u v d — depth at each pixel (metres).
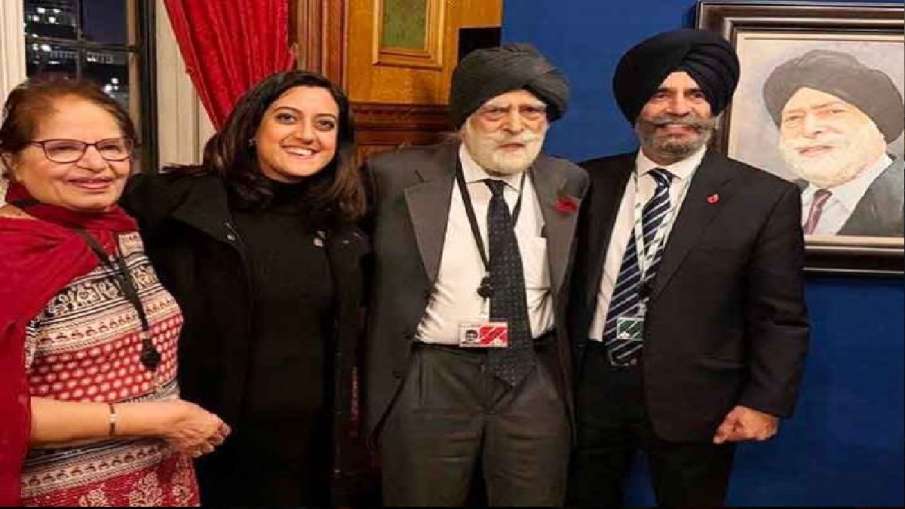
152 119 2.62
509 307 1.90
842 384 2.35
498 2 2.71
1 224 1.46
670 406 1.92
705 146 2.01
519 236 1.93
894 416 2.34
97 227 1.55
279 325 1.81
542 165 2.01
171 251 1.79
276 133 1.77
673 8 2.27
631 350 1.95
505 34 2.33
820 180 2.24
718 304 1.91
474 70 1.84
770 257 1.88
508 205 1.94
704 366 1.92
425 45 2.67
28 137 1.47
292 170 1.78
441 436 1.92
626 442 2.05
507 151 1.86
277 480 1.90
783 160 2.25
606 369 1.99
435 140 2.73
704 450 2.00
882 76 2.20
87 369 1.50
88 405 1.48
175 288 1.78
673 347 1.91
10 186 1.55
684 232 1.90
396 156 2.02
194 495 1.75
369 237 1.96
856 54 2.20
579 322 2.00
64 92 1.50
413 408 1.91
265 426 1.84
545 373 1.97
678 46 1.87
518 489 1.95
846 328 2.32
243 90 2.32
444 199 1.92
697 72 1.88
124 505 1.58
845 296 2.31
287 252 1.82
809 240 2.25
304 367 1.84
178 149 2.62
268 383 1.81
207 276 1.78
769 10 2.21
